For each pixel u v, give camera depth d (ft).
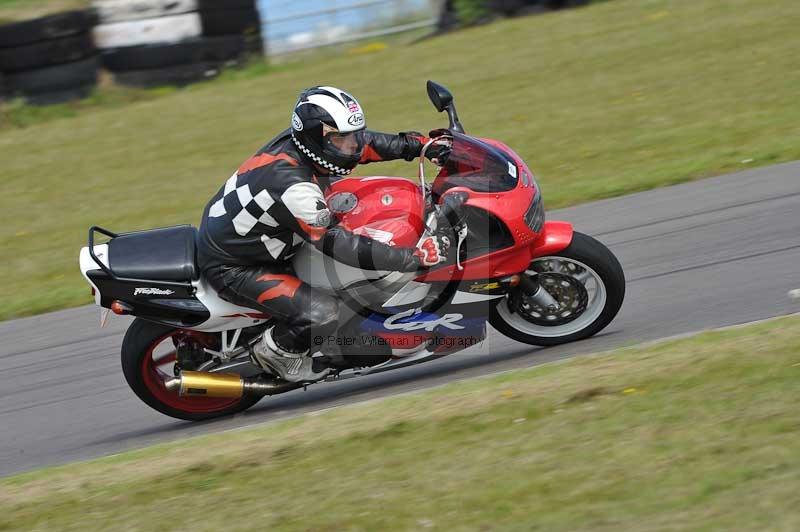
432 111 91.04
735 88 84.58
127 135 100.12
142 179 86.58
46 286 64.90
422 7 122.01
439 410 36.99
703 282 49.21
